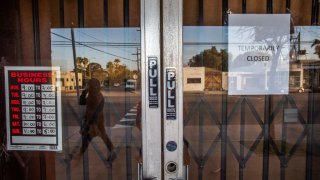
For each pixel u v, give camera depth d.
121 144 2.13
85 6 2.08
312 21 2.07
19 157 2.17
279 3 2.06
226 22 2.06
